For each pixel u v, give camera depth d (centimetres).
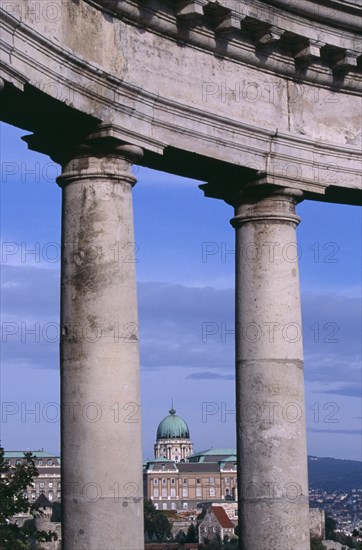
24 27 3044
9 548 5084
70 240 3428
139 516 3338
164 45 3672
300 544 3809
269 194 3931
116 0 3447
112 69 3475
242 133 3838
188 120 3675
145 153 3566
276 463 3828
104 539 3275
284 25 3881
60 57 3212
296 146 3981
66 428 3356
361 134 4209
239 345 3934
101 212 3406
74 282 3400
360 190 4131
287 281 3916
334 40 4016
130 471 3331
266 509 3806
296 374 3888
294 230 3978
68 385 3369
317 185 4012
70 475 3325
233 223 3991
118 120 3438
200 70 3775
